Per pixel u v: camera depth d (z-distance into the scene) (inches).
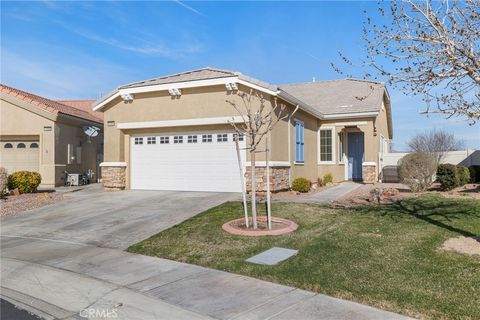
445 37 254.8
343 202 498.9
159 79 659.4
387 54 276.2
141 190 657.6
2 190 613.9
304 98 898.1
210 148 613.6
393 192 567.2
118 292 231.5
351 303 202.5
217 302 211.0
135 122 652.7
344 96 869.2
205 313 197.9
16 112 797.2
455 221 360.8
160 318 195.0
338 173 805.2
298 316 189.2
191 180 626.2
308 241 315.3
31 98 826.2
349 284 225.6
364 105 792.9
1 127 796.0
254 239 330.6
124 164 673.0
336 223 372.5
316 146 805.9
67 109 912.9
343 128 797.9
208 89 596.7
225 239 334.0
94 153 955.3
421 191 593.9
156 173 655.1
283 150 609.9
